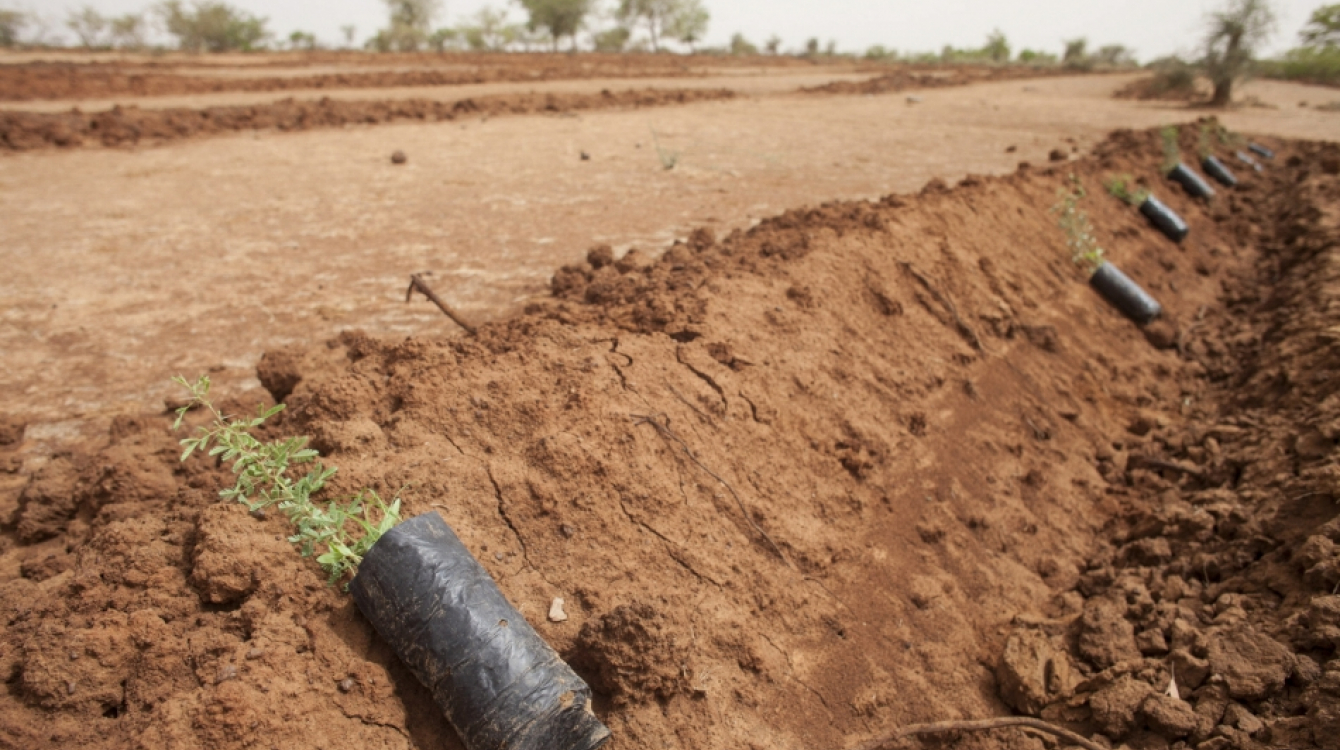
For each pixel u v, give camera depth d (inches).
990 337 256.2
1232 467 217.3
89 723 103.2
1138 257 371.9
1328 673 128.9
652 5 2439.7
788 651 138.6
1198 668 143.9
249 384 208.8
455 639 105.0
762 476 163.3
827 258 233.0
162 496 154.6
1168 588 175.3
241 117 617.0
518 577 128.6
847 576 158.1
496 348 175.2
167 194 402.3
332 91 905.5
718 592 137.8
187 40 1724.9
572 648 120.6
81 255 308.2
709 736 118.5
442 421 149.9
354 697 106.3
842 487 175.0
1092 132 669.9
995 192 332.5
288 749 98.0
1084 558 197.9
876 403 201.8
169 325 246.4
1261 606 159.0
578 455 143.3
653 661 117.0
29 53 1477.6
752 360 184.7
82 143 524.7
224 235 332.8
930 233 274.8
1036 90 1179.3
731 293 204.2
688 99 879.1
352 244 318.3
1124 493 223.0
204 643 109.3
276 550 122.0
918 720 139.6
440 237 325.1
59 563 136.0
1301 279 340.5
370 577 110.0
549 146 542.0
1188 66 1003.9
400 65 1422.2
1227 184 548.1
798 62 2000.5
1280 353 266.7
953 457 203.8
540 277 274.4
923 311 242.8
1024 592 179.2
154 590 119.3
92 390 209.6
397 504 120.3
